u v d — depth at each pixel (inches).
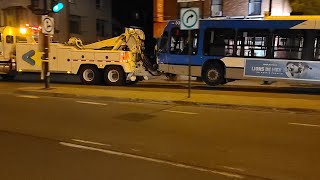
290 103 538.9
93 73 818.8
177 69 810.8
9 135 345.4
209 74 780.6
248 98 586.6
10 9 1401.3
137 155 284.4
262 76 746.8
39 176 235.5
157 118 433.1
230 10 1211.2
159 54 829.2
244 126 394.9
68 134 351.3
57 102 553.9
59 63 834.2
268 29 739.4
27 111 472.7
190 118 436.5
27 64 858.8
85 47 847.1
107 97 589.9
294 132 369.4
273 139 339.6
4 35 884.6
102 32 1785.2
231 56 762.8
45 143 318.0
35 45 851.4
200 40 782.5
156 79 1000.9
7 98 592.4
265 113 483.2
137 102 563.5
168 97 582.9
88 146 309.3
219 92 681.0
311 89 794.8
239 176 239.9
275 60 735.1
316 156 287.0
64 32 1457.9
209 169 252.8
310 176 241.4
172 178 233.9
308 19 716.0
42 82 883.4
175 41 811.4
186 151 297.0
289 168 257.3
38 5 635.5
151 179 231.5
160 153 290.4
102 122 407.8
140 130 370.3
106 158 276.1
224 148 307.0
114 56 804.6
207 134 355.9
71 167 254.2
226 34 765.3
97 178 232.2
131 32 831.1
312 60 715.4
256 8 1176.8
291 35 725.9
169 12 1282.0
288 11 1138.0
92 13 1689.2
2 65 890.7
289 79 730.8
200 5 1240.8
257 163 267.7
